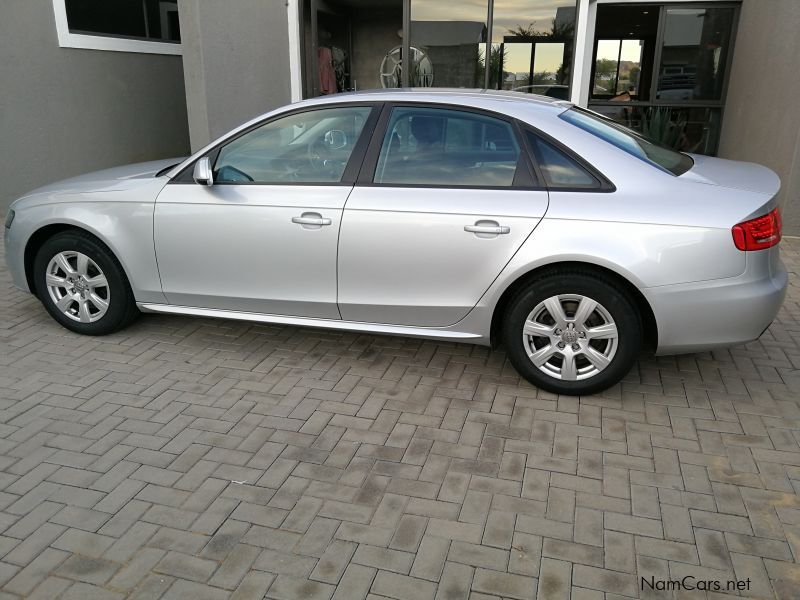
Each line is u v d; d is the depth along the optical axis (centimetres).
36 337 460
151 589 242
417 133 382
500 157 368
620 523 277
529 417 359
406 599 238
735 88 829
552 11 834
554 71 858
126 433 342
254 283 410
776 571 252
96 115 864
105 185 439
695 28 853
